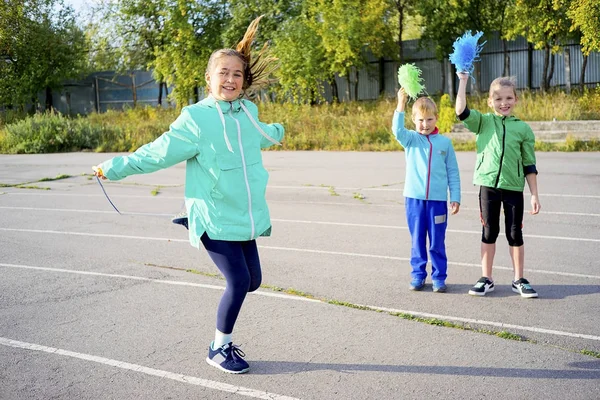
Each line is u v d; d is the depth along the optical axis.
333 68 29.33
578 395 3.88
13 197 12.99
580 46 28.95
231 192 4.18
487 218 5.87
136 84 42.59
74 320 5.40
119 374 4.29
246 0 32.25
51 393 4.00
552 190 11.55
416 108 6.08
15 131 25.36
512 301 5.70
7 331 5.14
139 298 6.01
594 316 5.27
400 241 8.20
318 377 4.19
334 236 8.55
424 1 28.97
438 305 5.62
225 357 4.30
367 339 4.85
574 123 20.30
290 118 25.33
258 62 4.49
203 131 4.12
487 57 31.58
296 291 6.09
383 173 14.75
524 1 25.59
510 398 3.85
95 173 4.23
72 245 8.39
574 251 7.45
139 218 10.26
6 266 7.33
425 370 4.27
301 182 13.75
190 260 7.43
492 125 5.84
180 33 32.69
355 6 29.33
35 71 38.09
